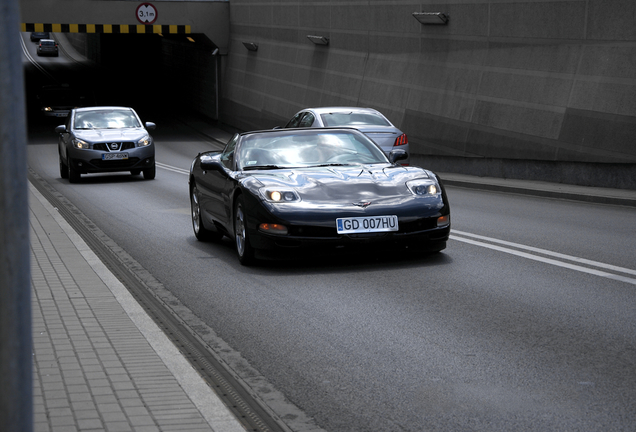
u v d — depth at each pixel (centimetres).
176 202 1511
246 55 3956
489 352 490
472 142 2108
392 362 480
